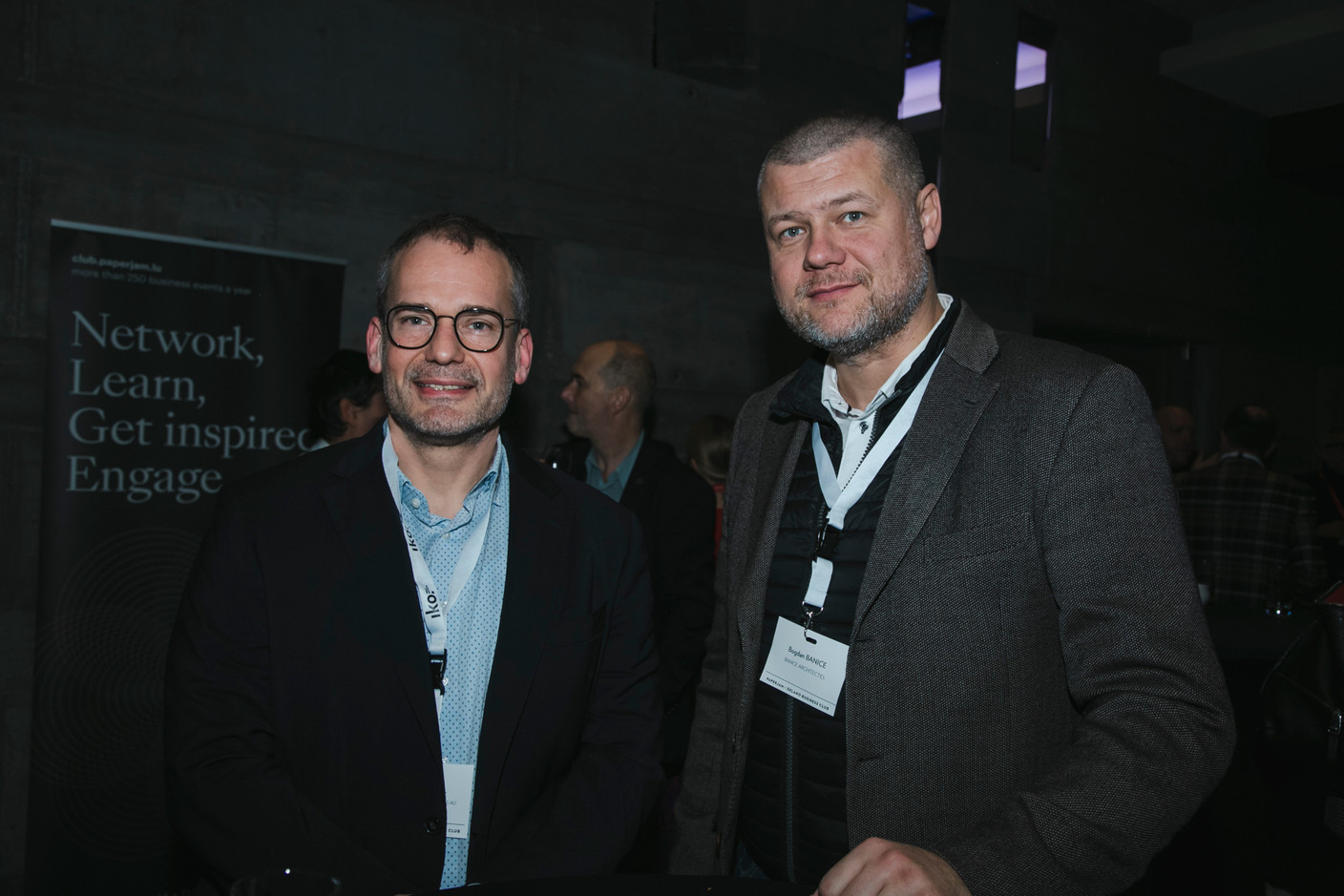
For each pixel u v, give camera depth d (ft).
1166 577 3.22
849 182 3.81
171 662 3.90
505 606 4.06
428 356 3.86
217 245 8.48
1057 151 17.28
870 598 3.67
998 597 3.54
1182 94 19.77
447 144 10.39
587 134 11.51
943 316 4.15
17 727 7.93
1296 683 5.21
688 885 3.18
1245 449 11.23
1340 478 15.01
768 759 4.12
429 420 3.85
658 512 8.02
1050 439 3.51
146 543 8.04
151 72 8.55
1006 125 16.28
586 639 4.18
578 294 11.45
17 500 7.98
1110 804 2.95
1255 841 6.69
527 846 3.72
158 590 8.09
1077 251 17.67
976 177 15.83
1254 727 6.95
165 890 8.05
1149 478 3.35
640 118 11.97
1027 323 16.79
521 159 10.97
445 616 4.09
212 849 3.51
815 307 3.94
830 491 4.13
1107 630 3.26
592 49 11.55
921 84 15.57
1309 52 17.83
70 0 8.13
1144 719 3.09
